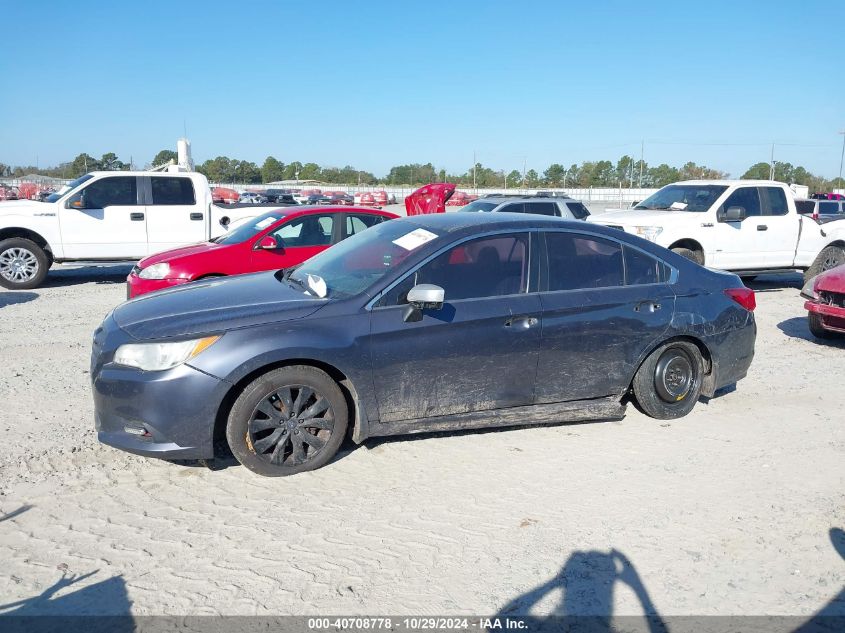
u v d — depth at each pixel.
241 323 4.24
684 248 11.16
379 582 3.32
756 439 5.16
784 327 9.33
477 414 4.82
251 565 3.43
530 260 4.99
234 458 4.64
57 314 9.54
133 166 38.47
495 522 3.89
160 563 3.42
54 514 3.87
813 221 12.06
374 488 4.28
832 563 3.55
